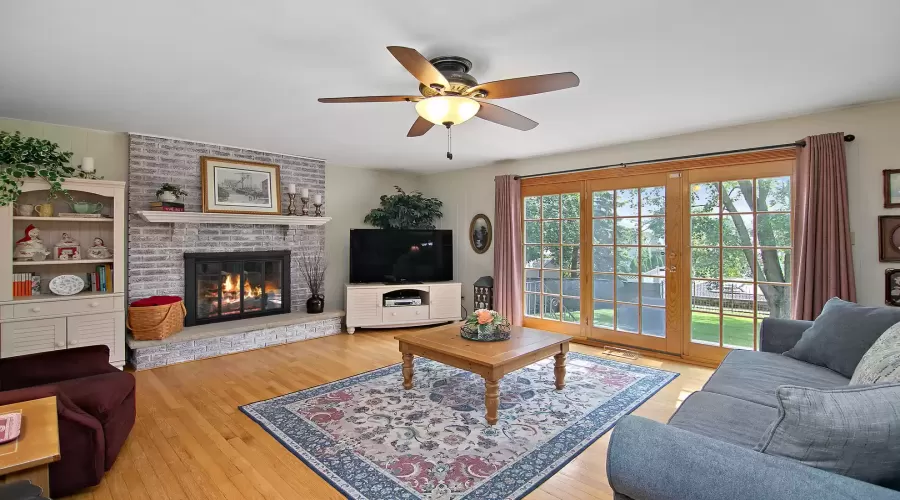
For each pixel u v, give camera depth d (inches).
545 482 82.9
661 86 109.3
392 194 248.1
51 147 132.2
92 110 129.8
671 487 44.0
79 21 76.2
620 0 70.0
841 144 123.9
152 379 140.3
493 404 106.5
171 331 159.3
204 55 90.7
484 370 108.0
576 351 175.8
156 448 95.4
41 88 110.3
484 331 125.9
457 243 240.1
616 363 158.4
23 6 70.9
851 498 36.3
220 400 123.0
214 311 181.5
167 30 79.7
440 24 77.7
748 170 145.9
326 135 161.3
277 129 152.7
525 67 97.0
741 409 72.1
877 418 40.9
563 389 130.6
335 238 225.0
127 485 81.4
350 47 86.9
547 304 204.4
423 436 101.0
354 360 163.2
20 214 135.3
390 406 118.4
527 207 210.8
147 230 163.0
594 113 132.5
